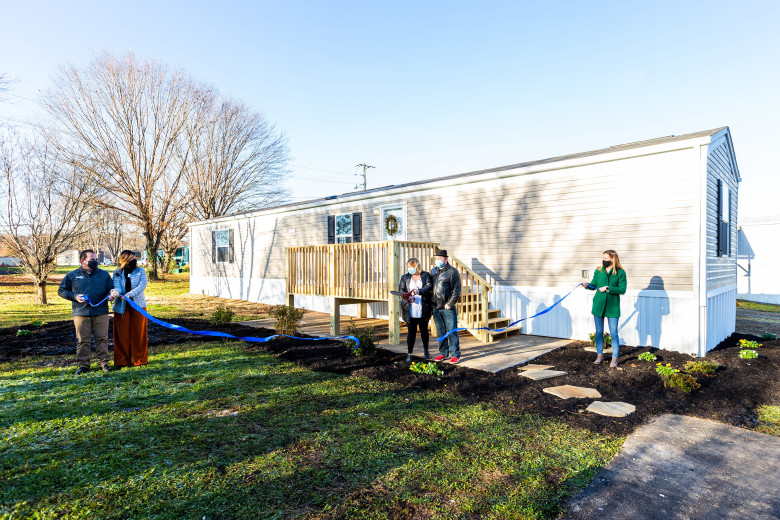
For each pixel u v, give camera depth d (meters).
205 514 2.64
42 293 14.12
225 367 6.18
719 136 7.22
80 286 5.79
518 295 8.55
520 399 4.85
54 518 2.56
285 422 4.12
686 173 6.63
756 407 4.68
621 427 4.13
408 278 6.49
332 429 3.97
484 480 3.12
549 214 8.09
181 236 29.59
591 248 7.61
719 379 5.51
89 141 21.83
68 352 7.07
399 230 10.70
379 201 11.06
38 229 13.78
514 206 8.57
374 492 2.93
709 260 6.96
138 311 6.16
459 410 4.53
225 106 27.14
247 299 15.69
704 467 3.40
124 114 22.45
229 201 28.77
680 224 6.70
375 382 5.48
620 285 5.98
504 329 8.14
